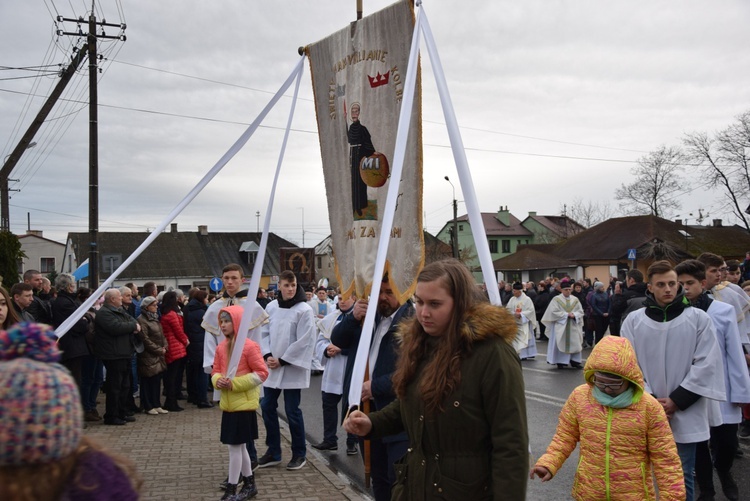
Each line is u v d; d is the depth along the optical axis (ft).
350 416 10.24
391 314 14.65
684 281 17.93
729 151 129.39
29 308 26.73
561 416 12.67
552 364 48.34
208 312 24.07
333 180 16.93
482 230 12.09
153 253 169.89
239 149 16.30
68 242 173.99
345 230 16.55
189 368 37.17
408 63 13.92
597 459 11.82
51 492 5.10
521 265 139.03
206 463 22.90
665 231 135.03
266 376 18.75
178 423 30.63
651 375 15.34
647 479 11.69
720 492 18.62
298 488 19.63
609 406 11.81
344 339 15.57
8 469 4.99
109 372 29.76
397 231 15.01
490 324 8.90
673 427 14.90
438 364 8.95
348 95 16.34
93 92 59.11
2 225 83.71
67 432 5.13
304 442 22.38
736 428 17.70
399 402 10.71
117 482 5.44
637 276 45.52
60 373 5.27
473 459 8.84
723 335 17.57
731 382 17.47
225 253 181.06
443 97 13.17
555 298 48.16
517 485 8.34
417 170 14.76
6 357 5.21
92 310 30.63
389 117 15.35
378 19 15.55
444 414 8.82
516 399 8.67
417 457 9.25
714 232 145.59
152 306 32.78
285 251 72.33
